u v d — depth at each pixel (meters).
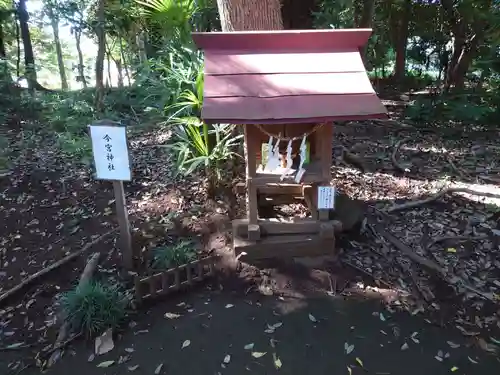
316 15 5.33
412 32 8.88
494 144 5.11
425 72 10.44
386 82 9.85
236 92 2.23
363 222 2.97
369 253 2.80
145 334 2.23
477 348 2.11
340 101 2.19
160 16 3.64
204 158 3.05
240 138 3.29
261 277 2.60
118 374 2.00
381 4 8.00
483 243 2.92
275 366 2.02
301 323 2.28
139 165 4.36
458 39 6.75
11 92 6.43
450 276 2.60
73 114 5.90
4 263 2.88
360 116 2.12
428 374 1.96
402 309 2.37
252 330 2.25
